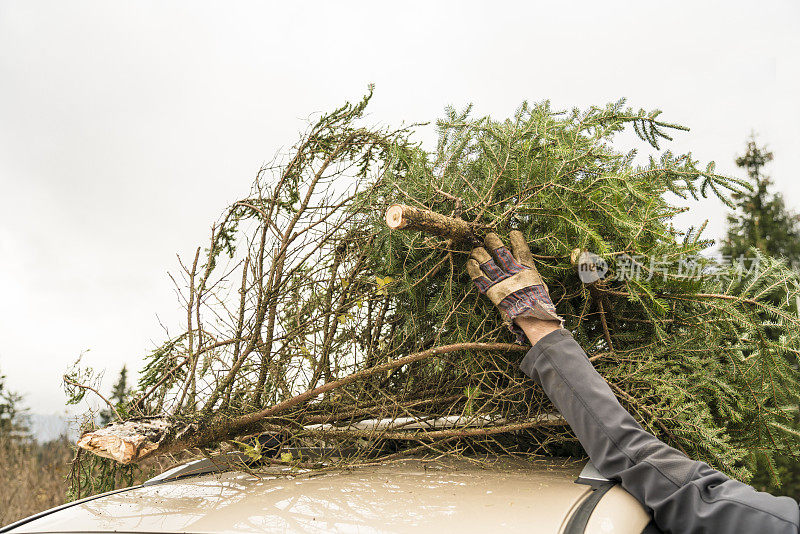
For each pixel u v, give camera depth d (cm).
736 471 178
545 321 164
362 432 180
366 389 205
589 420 145
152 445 145
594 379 151
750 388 203
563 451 205
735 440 218
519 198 184
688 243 180
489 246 177
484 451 201
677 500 122
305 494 120
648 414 183
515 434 201
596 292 189
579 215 173
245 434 171
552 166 182
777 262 191
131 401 202
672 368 195
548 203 177
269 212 213
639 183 187
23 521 111
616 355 193
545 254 188
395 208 162
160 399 192
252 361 194
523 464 173
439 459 178
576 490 127
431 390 207
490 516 104
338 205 218
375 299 211
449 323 200
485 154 203
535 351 160
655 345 196
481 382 195
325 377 201
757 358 196
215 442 164
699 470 128
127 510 114
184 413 164
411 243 198
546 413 188
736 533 114
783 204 777
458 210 183
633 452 134
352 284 210
